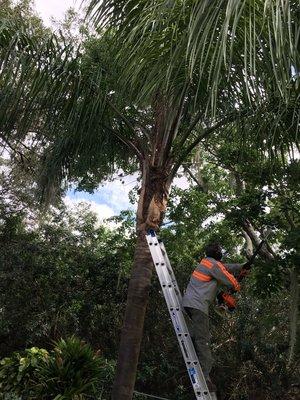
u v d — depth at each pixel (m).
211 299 5.82
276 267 7.66
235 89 5.70
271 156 7.23
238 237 13.48
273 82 5.02
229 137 7.79
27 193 14.49
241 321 12.93
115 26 5.72
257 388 12.70
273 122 6.43
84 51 7.14
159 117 7.38
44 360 8.32
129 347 7.00
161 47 5.11
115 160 9.07
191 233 14.02
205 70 5.57
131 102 6.74
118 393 6.89
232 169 10.75
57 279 14.02
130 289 7.20
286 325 12.17
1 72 6.55
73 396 7.71
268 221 9.20
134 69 5.60
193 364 5.36
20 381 8.16
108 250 14.88
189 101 6.92
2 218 14.41
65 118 7.25
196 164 13.39
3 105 6.73
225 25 3.77
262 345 12.60
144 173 7.48
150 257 7.20
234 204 10.08
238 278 6.39
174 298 5.73
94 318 14.16
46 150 8.65
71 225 15.23
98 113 7.35
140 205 7.31
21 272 13.45
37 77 6.76
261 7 4.32
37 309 13.73
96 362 8.35
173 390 13.00
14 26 6.71
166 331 13.52
